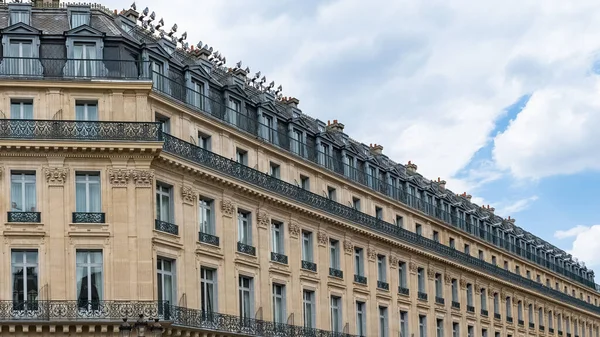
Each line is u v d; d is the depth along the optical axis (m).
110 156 44.94
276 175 56.53
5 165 44.16
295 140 58.59
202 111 50.28
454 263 76.06
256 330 51.47
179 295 46.94
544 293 97.38
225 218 51.03
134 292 44.22
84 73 45.56
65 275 43.78
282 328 53.62
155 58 48.03
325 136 62.00
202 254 48.81
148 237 44.91
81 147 44.31
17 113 44.94
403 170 75.69
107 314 43.59
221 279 50.12
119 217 44.69
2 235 43.59
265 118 56.22
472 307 79.94
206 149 50.75
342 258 61.38
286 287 55.25
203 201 50.19
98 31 46.22
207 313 48.22
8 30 45.28
